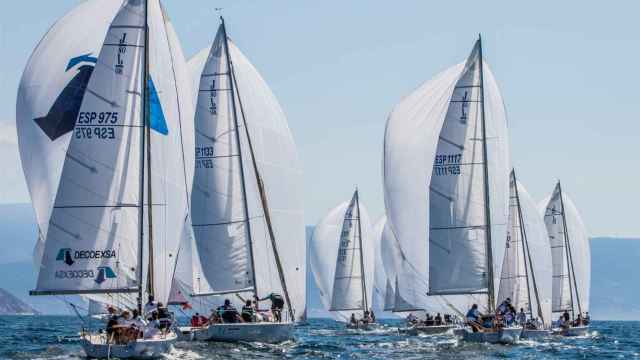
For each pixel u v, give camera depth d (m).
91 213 119.00
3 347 160.38
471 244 165.75
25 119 128.75
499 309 170.00
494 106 166.62
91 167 119.00
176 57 139.00
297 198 172.38
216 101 168.25
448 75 172.12
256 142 170.62
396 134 173.62
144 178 122.00
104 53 119.62
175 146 128.62
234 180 168.00
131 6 120.75
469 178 165.75
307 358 146.75
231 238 167.38
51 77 128.75
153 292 124.81
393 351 168.88
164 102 127.69
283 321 164.75
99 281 119.31
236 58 172.12
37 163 129.12
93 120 119.06
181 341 154.25
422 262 172.38
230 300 168.88
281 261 170.88
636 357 173.25
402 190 173.25
